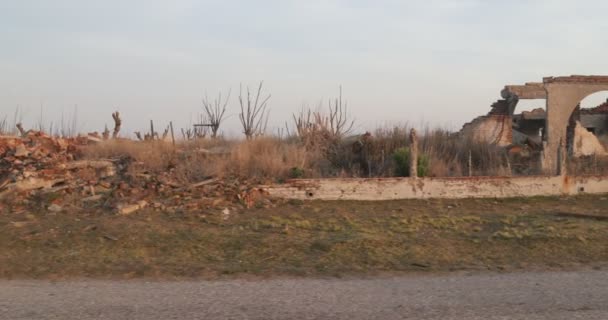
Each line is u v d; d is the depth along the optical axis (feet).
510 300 24.13
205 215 48.70
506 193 62.08
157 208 50.11
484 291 25.94
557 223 47.85
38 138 66.69
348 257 35.27
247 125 101.14
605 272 31.17
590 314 21.97
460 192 61.00
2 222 44.27
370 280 28.96
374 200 58.85
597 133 120.06
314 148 70.85
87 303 23.40
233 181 58.03
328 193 57.93
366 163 68.28
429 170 65.36
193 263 33.42
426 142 76.38
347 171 66.80
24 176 53.83
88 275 30.04
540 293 25.49
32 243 38.14
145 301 23.77
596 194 64.23
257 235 41.57
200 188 55.72
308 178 59.82
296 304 23.30
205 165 61.36
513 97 104.12
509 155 78.07
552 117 88.74
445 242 39.81
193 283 27.94
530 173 71.46
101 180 56.49
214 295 24.97
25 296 24.73
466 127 95.91
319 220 48.83
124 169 59.98
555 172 70.38
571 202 60.23
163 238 40.01
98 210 48.91
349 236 41.34
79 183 54.85
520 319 21.25
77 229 42.09
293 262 33.91
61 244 37.91
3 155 61.62
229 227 44.83
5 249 36.63
